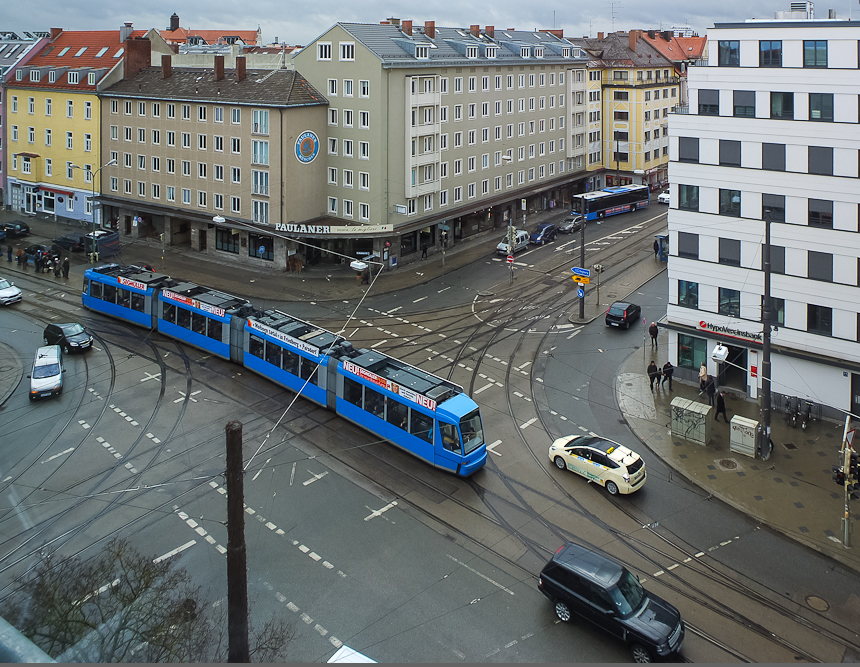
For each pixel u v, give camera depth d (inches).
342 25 2495.1
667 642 840.9
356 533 1128.8
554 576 935.0
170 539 1110.4
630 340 1975.9
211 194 2738.7
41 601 829.8
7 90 3361.2
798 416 1472.7
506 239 2834.6
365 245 2679.6
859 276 1422.2
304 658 861.2
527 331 2053.4
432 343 1953.7
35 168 3319.4
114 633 779.4
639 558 1069.1
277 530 1133.1
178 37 5502.0
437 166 2689.5
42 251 2640.3
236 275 2539.4
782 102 1460.4
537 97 3312.0
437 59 2682.1
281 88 2536.9
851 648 892.0
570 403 1603.1
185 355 1859.0
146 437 1430.9
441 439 1289.4
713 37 1528.1
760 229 1531.7
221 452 1373.0
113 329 2048.5
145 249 2881.4
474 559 1067.9
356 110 2529.5
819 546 1091.9
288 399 1603.1
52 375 1622.8
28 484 1263.5
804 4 1587.1
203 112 2677.2
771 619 943.0
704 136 1571.1
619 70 3836.1
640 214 3587.6
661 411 1558.8
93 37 3348.9
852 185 1402.6
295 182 2559.1
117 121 3002.0
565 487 1267.2
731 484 1264.8
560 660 862.5
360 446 1398.9
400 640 896.3
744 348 1610.5
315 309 2207.2
